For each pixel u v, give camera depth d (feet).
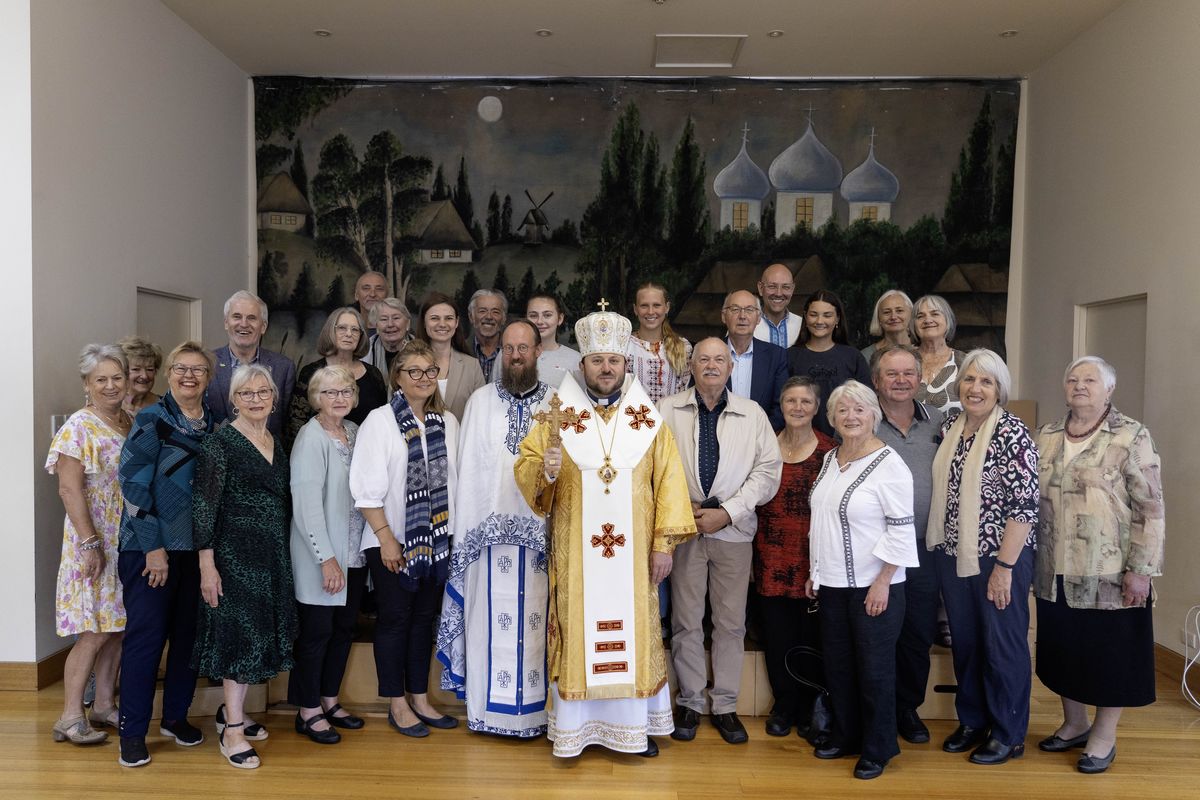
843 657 11.52
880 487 10.97
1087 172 19.88
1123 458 11.25
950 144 23.30
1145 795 10.86
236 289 22.91
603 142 23.56
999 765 11.66
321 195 23.67
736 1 18.80
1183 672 15.12
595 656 11.30
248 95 23.54
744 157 23.48
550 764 11.55
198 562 11.44
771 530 12.68
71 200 15.56
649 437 11.58
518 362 12.13
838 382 14.99
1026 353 22.95
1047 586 11.72
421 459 12.00
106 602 12.01
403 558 11.94
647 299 14.76
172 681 11.84
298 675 12.14
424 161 23.62
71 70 15.61
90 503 12.01
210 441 11.18
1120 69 18.56
